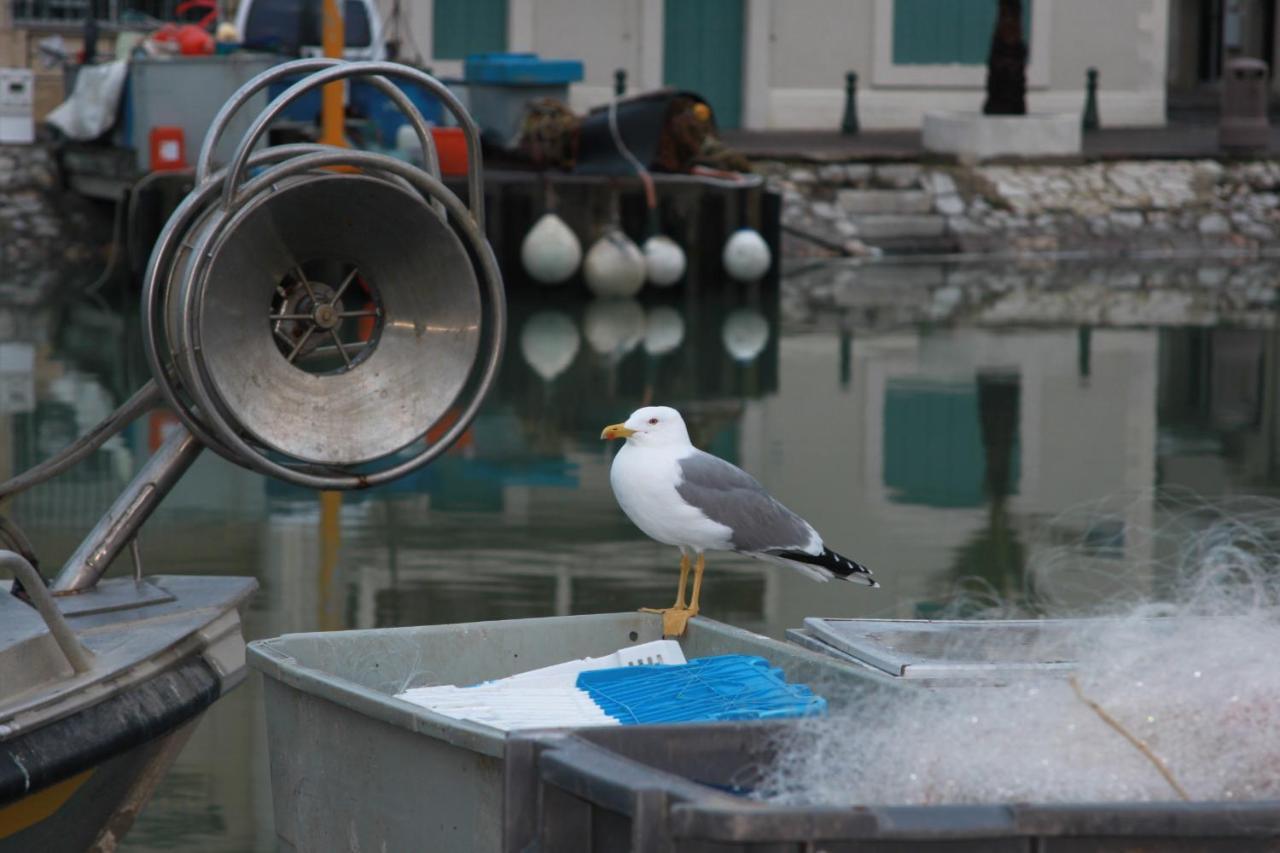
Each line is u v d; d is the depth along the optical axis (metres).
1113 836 3.82
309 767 5.56
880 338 24.20
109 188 31.31
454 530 13.20
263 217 6.20
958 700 4.61
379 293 6.66
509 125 29.66
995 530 13.29
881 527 13.41
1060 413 18.55
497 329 6.70
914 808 3.80
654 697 5.52
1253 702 4.33
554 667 6.05
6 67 37.03
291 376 6.42
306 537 12.95
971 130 37.00
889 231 35.75
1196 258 35.56
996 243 35.69
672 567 12.10
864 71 41.84
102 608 6.21
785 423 17.89
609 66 40.44
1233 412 18.70
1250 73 38.53
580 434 17.33
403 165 6.40
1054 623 6.40
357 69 6.40
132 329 24.94
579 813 4.17
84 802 5.67
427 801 5.08
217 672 6.20
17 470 15.23
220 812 7.71
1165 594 10.45
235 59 26.97
